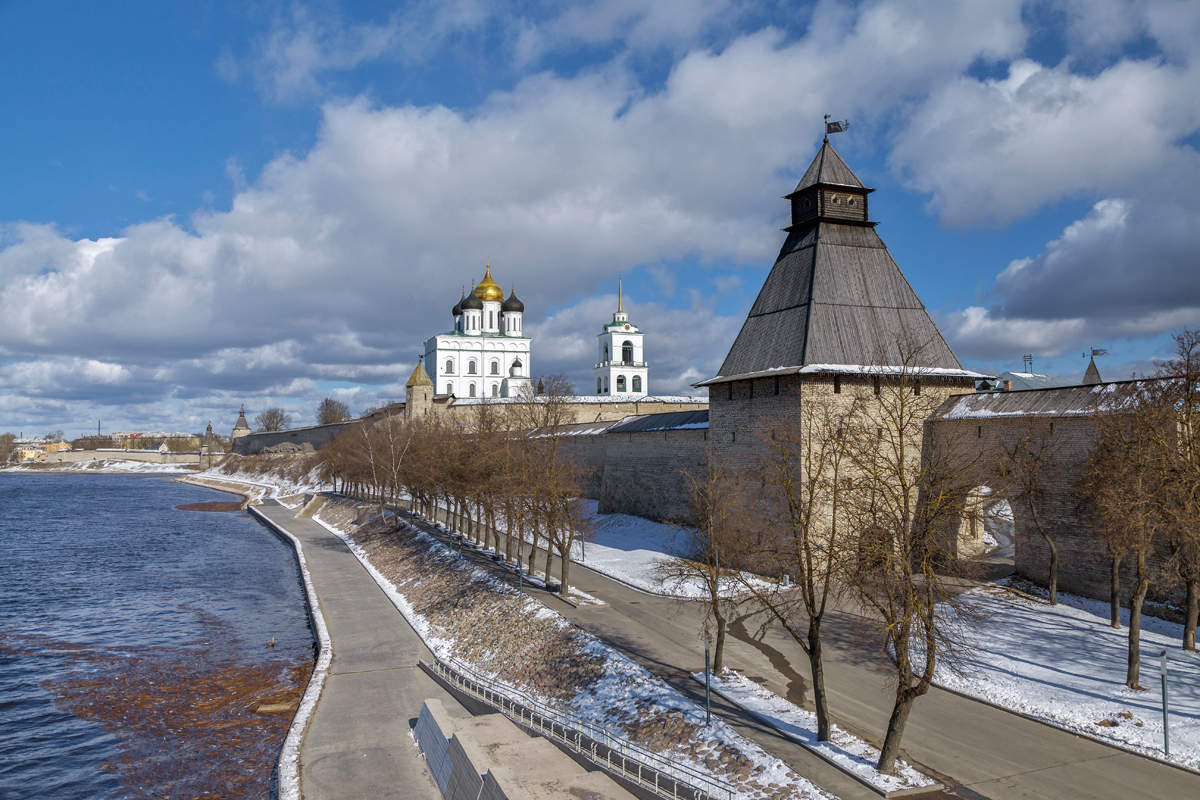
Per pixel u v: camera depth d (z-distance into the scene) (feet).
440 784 61.36
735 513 92.89
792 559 64.23
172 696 89.92
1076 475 91.09
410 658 96.78
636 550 137.18
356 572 156.46
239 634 117.08
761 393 115.44
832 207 121.80
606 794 49.52
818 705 56.75
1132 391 85.56
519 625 95.20
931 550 54.54
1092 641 76.64
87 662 103.04
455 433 196.85
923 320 118.52
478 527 155.33
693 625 88.17
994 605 88.53
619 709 67.56
